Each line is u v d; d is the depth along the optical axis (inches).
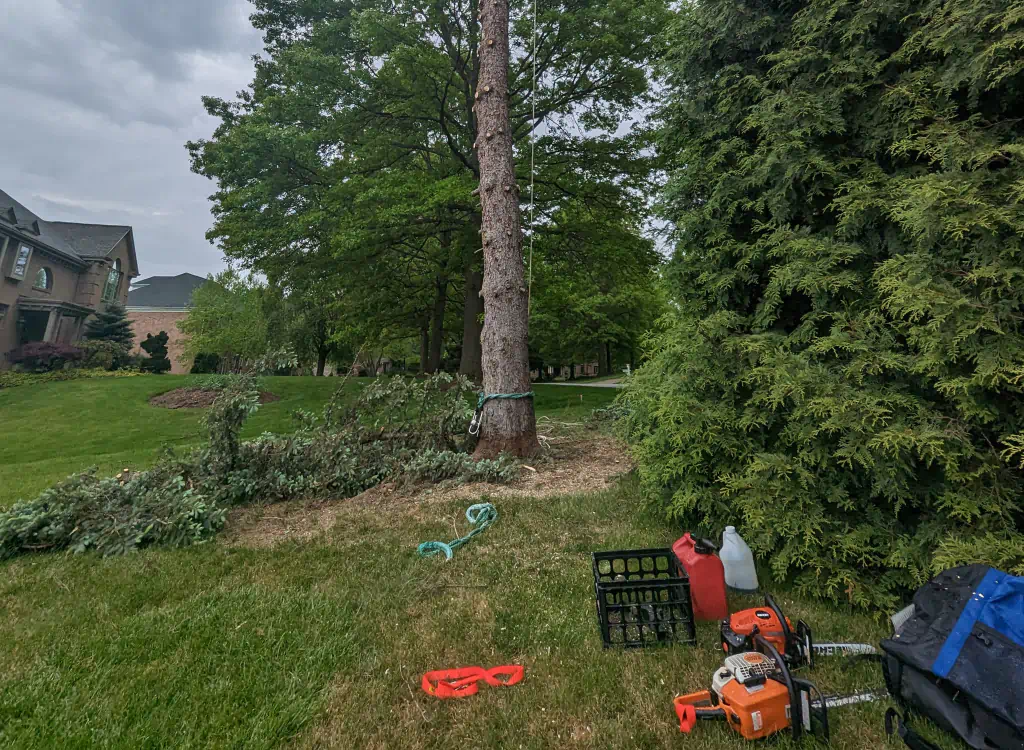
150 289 1600.6
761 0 143.0
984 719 59.9
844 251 114.0
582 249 496.4
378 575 122.8
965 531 92.0
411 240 492.4
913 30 115.3
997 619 64.2
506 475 197.5
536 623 98.8
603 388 616.7
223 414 193.0
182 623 101.2
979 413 89.6
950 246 98.5
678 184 152.3
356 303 531.5
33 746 68.9
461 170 481.4
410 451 225.9
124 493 169.5
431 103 437.7
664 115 164.7
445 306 653.9
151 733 71.1
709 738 67.6
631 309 875.4
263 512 177.5
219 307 966.4
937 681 64.9
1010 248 89.8
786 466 108.3
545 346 1067.9
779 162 126.6
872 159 122.0
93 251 1012.5
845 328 113.8
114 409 490.9
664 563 122.2
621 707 74.9
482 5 242.2
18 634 99.1
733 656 75.2
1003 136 100.2
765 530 108.7
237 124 510.0
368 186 412.5
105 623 103.1
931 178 98.0
